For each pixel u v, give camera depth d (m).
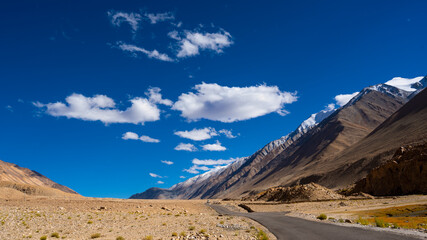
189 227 32.91
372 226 26.17
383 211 50.81
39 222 35.75
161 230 31.55
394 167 104.12
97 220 41.47
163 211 67.44
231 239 23.34
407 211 48.47
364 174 172.75
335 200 92.69
